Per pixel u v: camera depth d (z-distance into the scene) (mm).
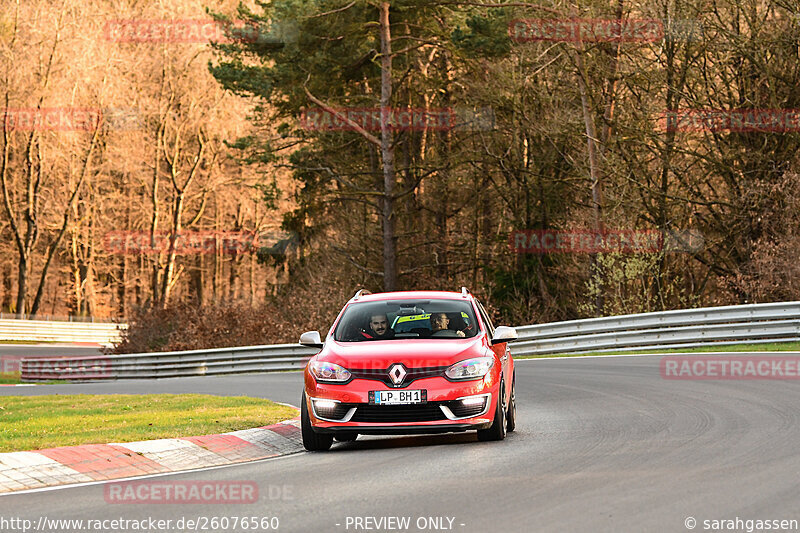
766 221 105312
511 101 125938
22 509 23188
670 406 40969
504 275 133250
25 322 172875
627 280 102812
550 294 131250
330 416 32250
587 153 124000
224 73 120188
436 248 144875
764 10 109875
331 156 142375
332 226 151125
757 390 44750
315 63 118312
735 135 113375
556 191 134500
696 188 124688
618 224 114375
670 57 114562
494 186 140000
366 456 30938
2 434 36344
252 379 78688
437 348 32938
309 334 35406
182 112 196125
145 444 32219
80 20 190000
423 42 123062
